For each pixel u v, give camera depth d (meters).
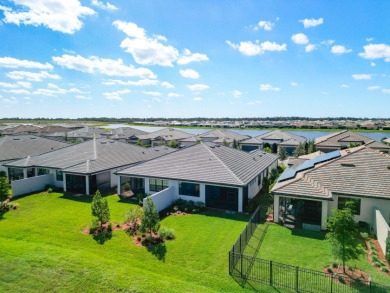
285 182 20.77
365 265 12.93
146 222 15.39
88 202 24.08
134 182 26.75
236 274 12.30
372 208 17.23
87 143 36.25
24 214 20.72
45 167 29.80
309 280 11.66
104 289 10.67
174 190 23.50
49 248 14.17
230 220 19.19
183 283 11.46
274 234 16.77
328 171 19.89
